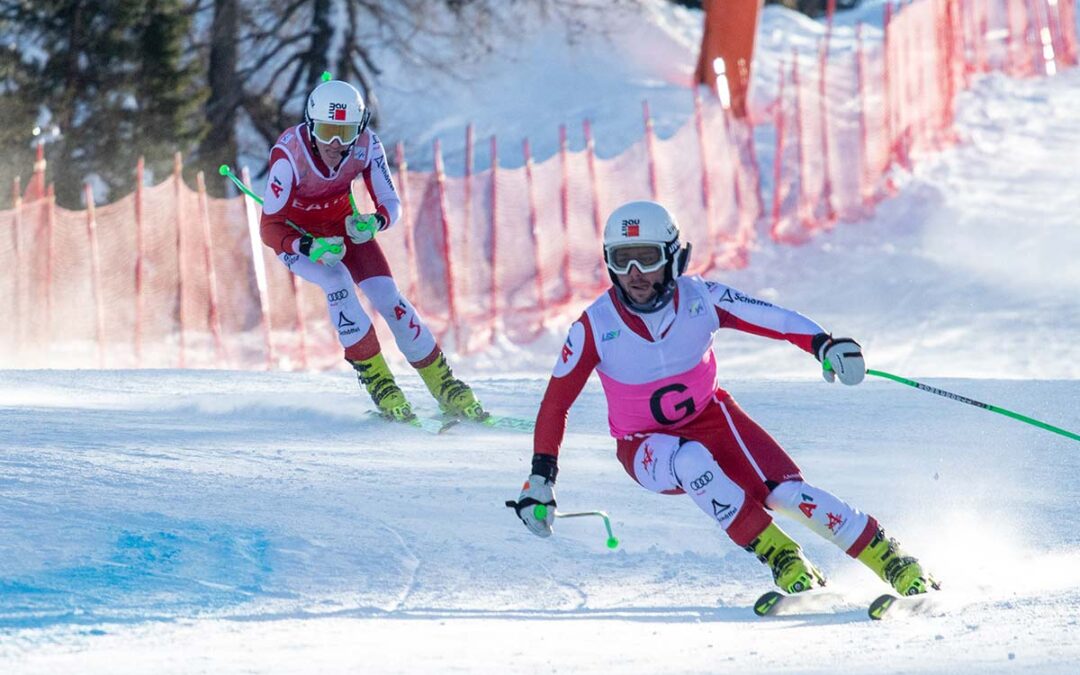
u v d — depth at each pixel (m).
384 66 93.94
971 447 21.53
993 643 9.51
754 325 12.90
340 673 9.04
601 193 69.31
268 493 16.30
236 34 82.12
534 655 9.80
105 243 58.00
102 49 75.19
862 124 72.69
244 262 60.44
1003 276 60.31
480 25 93.31
